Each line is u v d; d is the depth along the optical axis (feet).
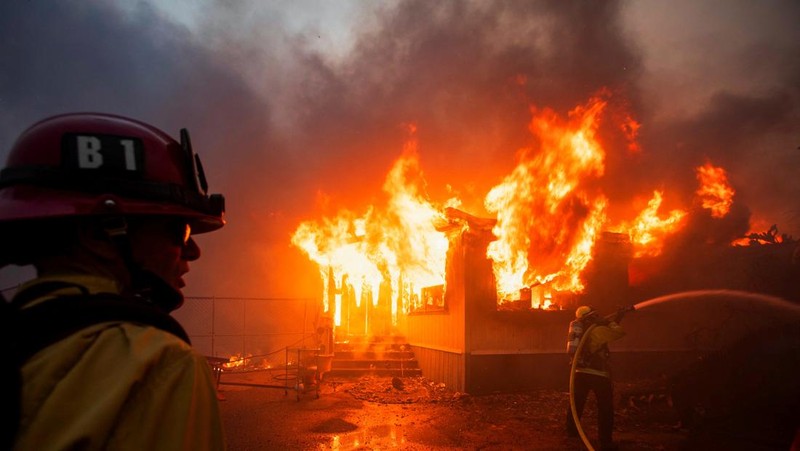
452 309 43.06
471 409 34.12
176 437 2.33
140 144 3.29
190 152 3.75
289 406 34.81
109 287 2.93
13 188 3.05
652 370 44.65
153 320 2.77
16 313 2.43
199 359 2.67
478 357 40.34
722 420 19.49
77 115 3.34
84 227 3.01
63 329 2.44
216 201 3.95
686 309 47.11
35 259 3.01
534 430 28.04
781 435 17.19
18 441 2.05
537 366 41.57
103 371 2.32
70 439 2.06
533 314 42.37
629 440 25.44
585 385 24.41
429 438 26.30
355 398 37.81
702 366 26.71
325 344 48.24
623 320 45.34
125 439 2.20
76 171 3.00
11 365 2.11
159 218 3.40
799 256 26.76
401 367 49.88
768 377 21.20
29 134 3.20
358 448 24.48
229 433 27.25
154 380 2.41
